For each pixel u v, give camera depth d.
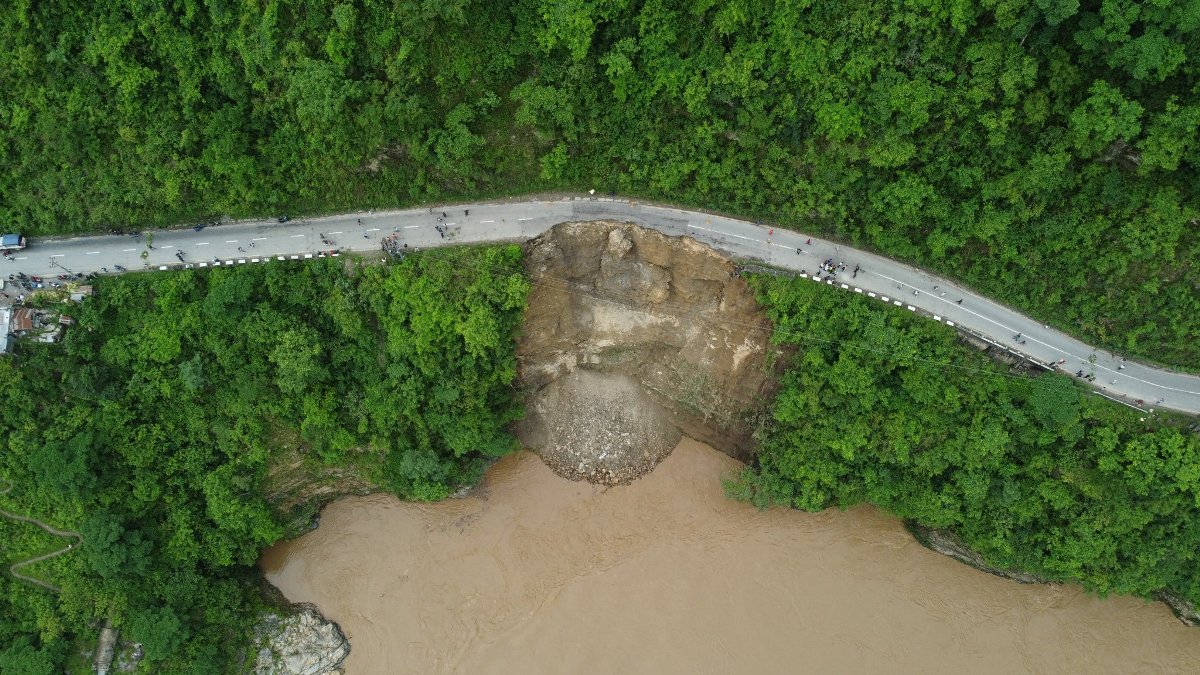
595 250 49.12
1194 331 42.81
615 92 44.81
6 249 48.56
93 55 45.03
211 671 48.53
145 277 48.59
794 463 49.19
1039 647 49.41
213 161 46.66
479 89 45.12
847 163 44.12
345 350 48.94
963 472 46.69
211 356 49.03
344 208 49.25
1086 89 39.06
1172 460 42.97
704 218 48.34
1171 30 36.12
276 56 44.16
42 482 47.53
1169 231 40.19
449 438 49.81
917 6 39.66
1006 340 45.66
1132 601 49.62
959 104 40.88
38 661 46.78
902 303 46.38
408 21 42.31
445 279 47.00
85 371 47.12
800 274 47.19
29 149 46.94
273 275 48.00
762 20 42.25
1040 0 36.09
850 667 49.16
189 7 43.97
